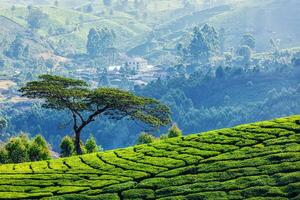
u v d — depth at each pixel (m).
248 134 44.12
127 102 65.25
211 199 31.48
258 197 30.62
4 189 37.78
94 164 43.41
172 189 34.09
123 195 34.50
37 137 65.06
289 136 41.38
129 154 45.34
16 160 61.97
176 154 42.78
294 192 30.53
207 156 40.94
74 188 37.03
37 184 38.78
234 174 35.06
